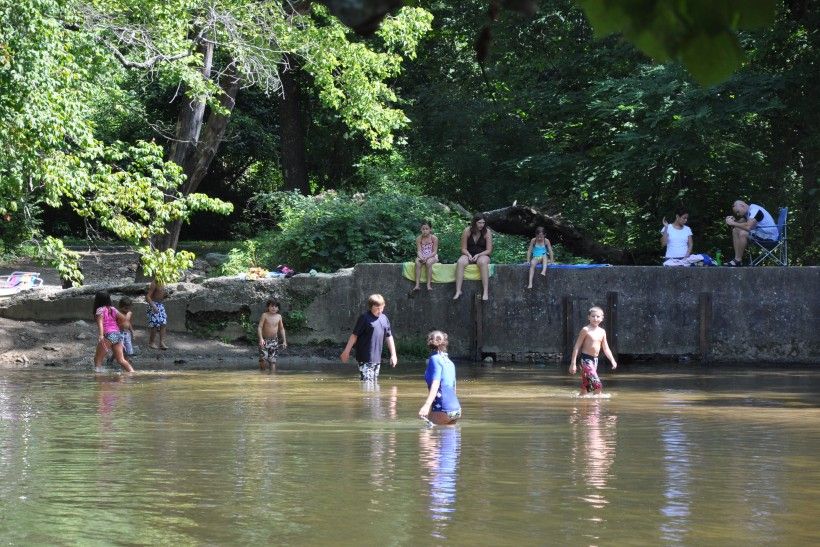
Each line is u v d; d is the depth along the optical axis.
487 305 25.23
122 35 23.69
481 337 25.16
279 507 6.92
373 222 28.67
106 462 9.00
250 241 31.53
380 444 10.23
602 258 31.11
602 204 33.62
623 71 35.88
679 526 6.30
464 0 38.34
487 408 14.07
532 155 37.06
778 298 24.81
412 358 25.22
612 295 24.88
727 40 1.60
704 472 8.45
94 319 26.03
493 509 6.84
